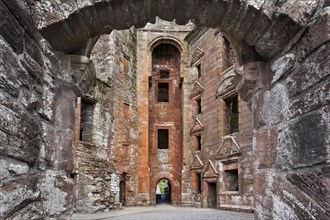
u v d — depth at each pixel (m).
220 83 21.11
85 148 17.64
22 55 3.12
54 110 3.92
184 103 26.05
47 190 3.61
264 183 4.00
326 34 2.96
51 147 3.80
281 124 3.76
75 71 4.13
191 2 3.87
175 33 27.30
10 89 2.86
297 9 3.37
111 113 21.02
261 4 3.60
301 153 3.31
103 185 18.80
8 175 2.81
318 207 2.98
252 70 4.27
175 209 20.86
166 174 26.59
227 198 19.52
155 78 28.59
